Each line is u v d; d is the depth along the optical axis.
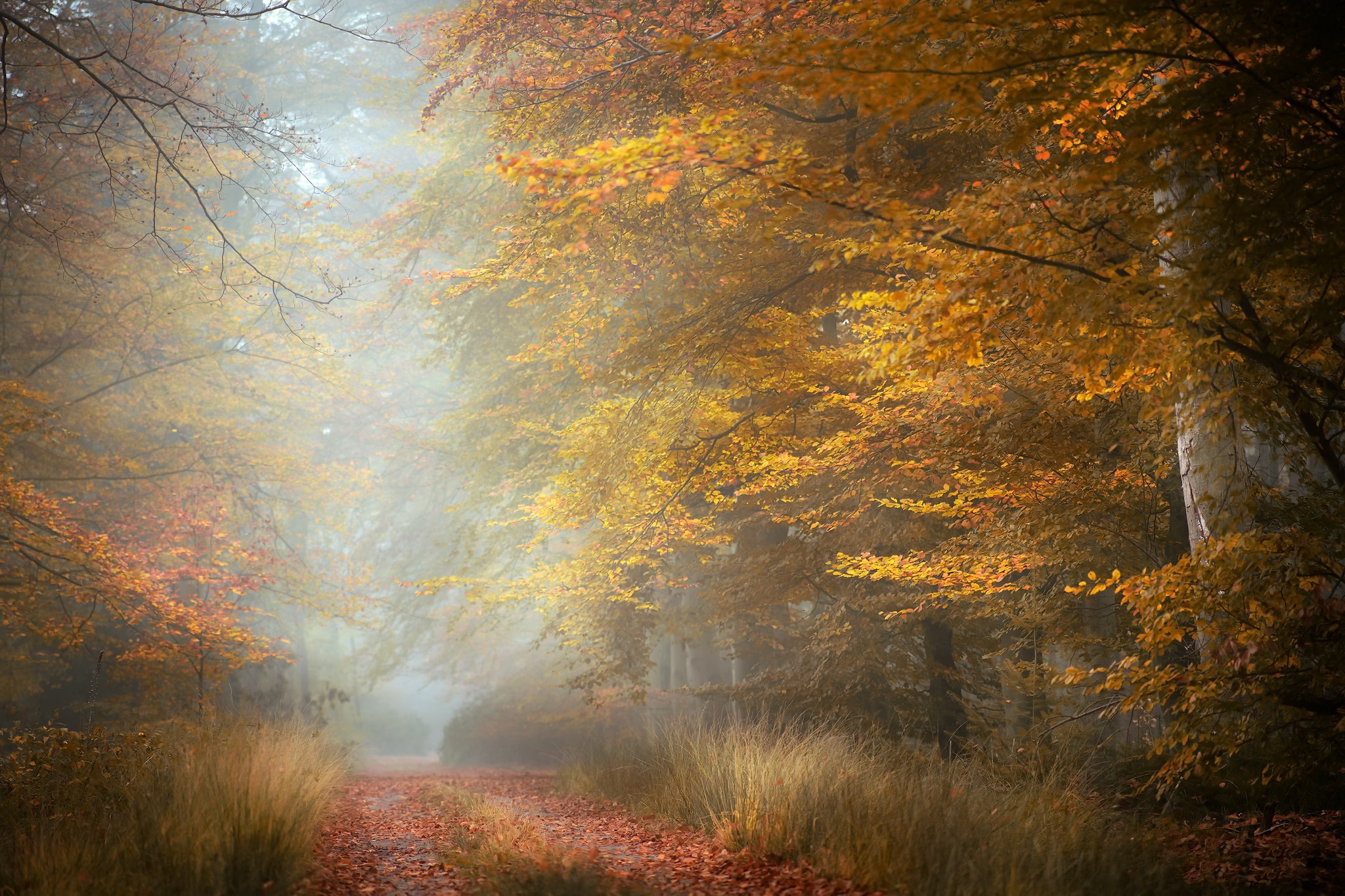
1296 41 4.91
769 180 5.68
